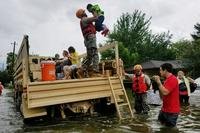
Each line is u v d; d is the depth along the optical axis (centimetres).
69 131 304
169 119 321
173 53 2920
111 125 334
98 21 425
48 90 346
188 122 354
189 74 1944
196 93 941
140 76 430
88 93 385
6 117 432
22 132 305
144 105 429
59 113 393
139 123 346
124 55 2050
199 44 2042
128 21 2681
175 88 320
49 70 366
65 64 475
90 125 335
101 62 458
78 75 427
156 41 2828
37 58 479
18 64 548
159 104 525
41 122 362
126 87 1123
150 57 2794
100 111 435
